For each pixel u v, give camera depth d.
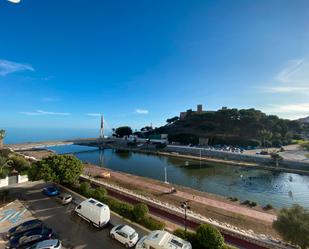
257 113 162.62
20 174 42.12
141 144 149.50
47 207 29.97
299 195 51.16
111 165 88.38
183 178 66.75
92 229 24.19
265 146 127.12
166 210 30.39
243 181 63.34
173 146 127.50
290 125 158.75
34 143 128.62
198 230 20.88
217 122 175.00
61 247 20.45
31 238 20.75
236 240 23.39
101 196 31.47
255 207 39.22
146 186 49.47
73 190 36.41
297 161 78.62
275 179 65.38
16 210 28.80
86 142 158.00
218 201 41.00
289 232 21.11
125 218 26.47
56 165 37.00
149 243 18.80
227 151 103.69
